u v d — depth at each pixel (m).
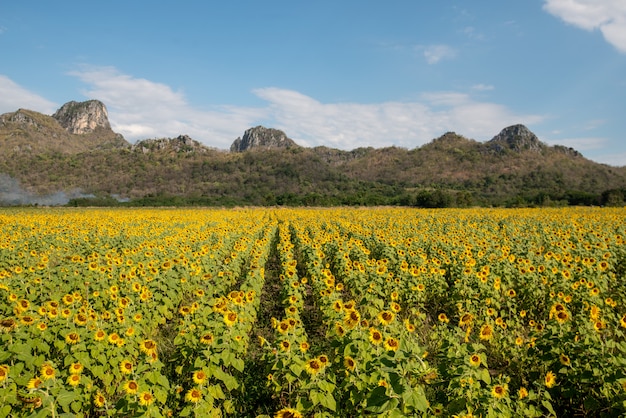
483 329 6.91
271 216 43.41
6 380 5.04
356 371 5.31
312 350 8.06
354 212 45.88
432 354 7.65
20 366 5.56
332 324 7.46
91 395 5.93
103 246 16.98
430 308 10.95
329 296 8.75
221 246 16.70
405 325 7.21
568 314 7.35
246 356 7.63
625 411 5.09
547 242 18.23
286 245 16.16
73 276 10.45
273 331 9.86
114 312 7.83
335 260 14.38
